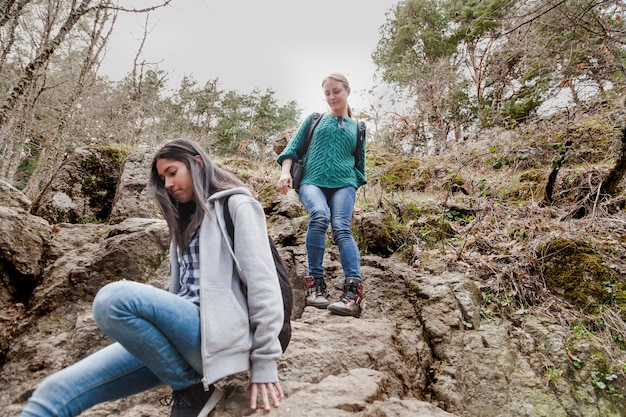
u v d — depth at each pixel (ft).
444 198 16.38
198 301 4.70
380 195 15.61
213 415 5.34
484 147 22.61
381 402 5.79
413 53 45.93
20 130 37.14
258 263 4.72
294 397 5.61
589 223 12.14
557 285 10.21
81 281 9.80
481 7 34.14
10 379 7.53
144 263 10.46
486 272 10.80
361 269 10.47
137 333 4.09
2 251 10.22
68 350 7.95
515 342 8.62
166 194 5.31
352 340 7.66
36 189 47.06
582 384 7.80
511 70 30.96
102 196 16.60
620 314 9.25
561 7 15.46
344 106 9.81
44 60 18.02
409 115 28.68
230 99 92.07
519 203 15.43
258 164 23.53
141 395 6.72
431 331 8.65
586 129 18.99
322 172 9.31
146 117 46.83
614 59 16.66
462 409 7.26
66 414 3.98
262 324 4.54
